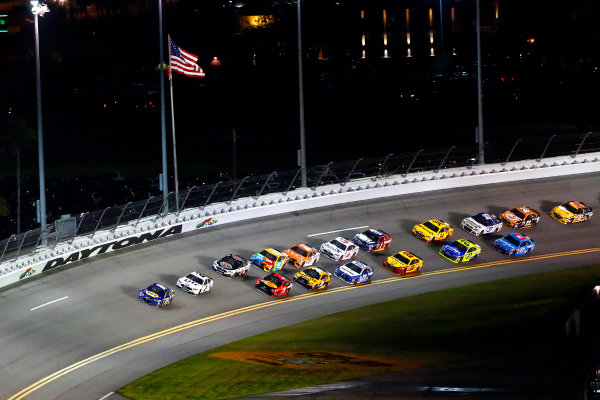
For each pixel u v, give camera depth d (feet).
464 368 643.45
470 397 582.76
